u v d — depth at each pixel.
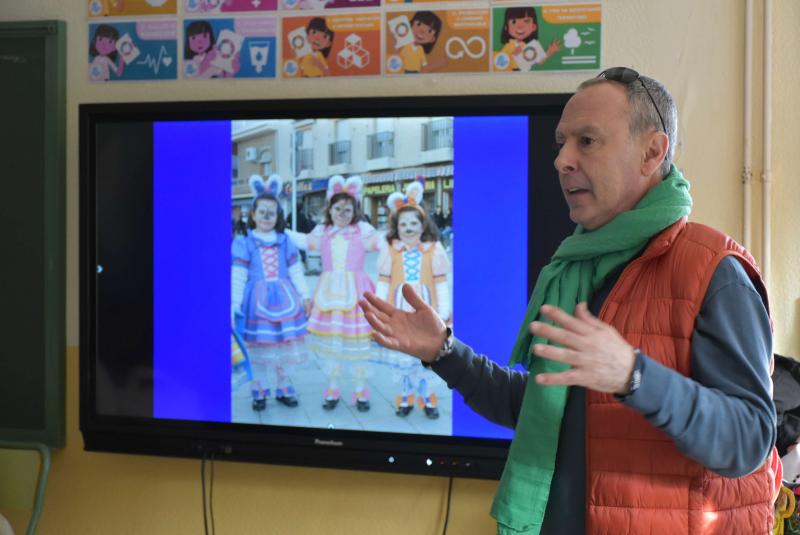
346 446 2.46
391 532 2.56
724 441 1.04
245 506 2.65
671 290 1.19
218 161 2.54
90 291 2.61
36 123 2.70
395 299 2.45
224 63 2.63
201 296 2.56
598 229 1.30
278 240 2.52
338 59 2.56
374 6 2.54
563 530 1.27
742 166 2.37
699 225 1.23
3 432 2.75
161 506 2.71
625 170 1.25
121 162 2.58
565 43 2.44
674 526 1.17
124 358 2.61
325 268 2.49
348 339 2.48
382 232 2.46
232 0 2.62
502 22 2.47
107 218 2.60
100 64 2.70
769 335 1.14
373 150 2.45
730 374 1.10
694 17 2.38
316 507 2.61
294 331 2.52
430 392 2.44
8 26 2.70
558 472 1.29
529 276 2.38
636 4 2.41
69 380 2.74
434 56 2.51
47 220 2.70
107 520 2.74
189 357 2.57
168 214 2.57
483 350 2.41
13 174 2.72
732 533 1.18
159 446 2.59
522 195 2.38
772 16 2.35
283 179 2.51
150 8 2.66
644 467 1.18
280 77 2.60
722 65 2.38
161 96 2.66
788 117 2.35
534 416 1.31
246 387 2.54
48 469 2.40
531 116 2.36
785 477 2.09
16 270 2.73
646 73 2.41
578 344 0.99
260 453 2.53
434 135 2.42
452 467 2.41
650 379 1.01
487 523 2.50
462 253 2.41
